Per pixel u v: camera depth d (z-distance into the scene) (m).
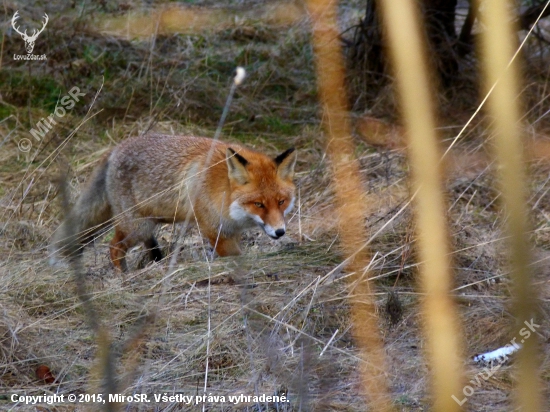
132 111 15.97
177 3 20.27
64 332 7.91
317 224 11.44
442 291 3.83
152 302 8.59
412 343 8.04
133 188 10.91
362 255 8.86
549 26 20.48
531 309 3.83
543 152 13.73
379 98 16.52
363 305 8.19
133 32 18.86
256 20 20.45
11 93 15.87
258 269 9.62
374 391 6.78
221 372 7.42
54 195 10.85
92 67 16.86
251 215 10.19
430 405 6.48
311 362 7.00
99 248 11.44
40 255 9.60
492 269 9.73
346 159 13.57
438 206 3.46
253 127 16.31
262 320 8.18
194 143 10.82
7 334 7.68
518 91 15.09
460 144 14.34
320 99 16.20
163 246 11.54
